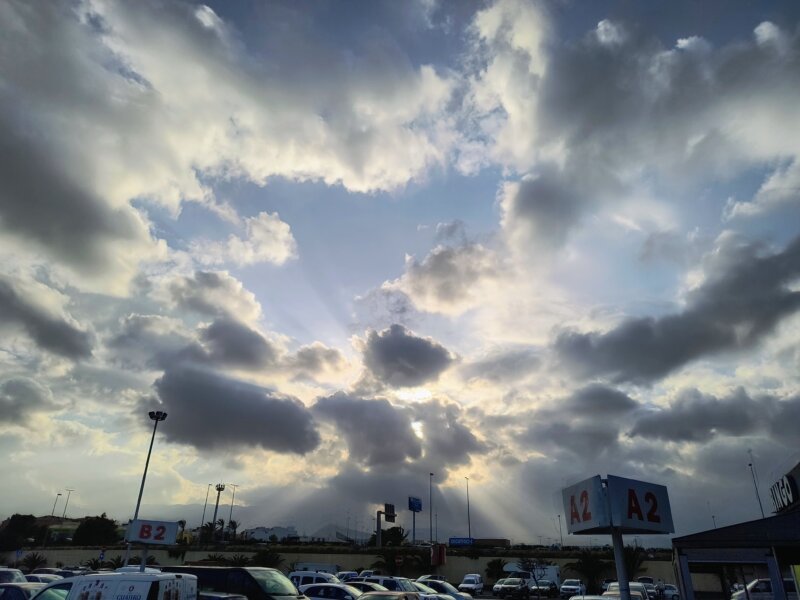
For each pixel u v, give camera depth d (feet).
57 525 324.60
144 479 144.87
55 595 37.91
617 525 28.25
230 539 293.84
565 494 33.73
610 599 46.96
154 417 152.05
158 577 32.63
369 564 174.60
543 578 147.13
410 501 284.00
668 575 165.99
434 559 175.63
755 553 49.37
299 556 179.73
